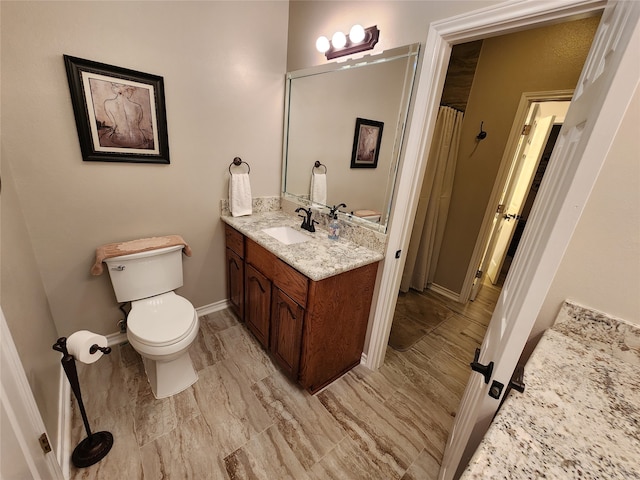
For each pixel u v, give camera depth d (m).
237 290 2.24
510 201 3.07
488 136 2.57
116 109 1.58
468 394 1.11
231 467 1.28
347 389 1.75
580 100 0.69
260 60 2.05
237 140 2.12
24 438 0.82
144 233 1.88
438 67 1.31
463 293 2.95
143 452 1.32
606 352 0.82
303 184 2.27
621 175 0.73
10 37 1.25
